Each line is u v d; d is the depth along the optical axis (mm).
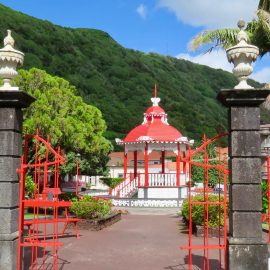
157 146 26688
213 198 13805
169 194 26109
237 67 7105
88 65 78938
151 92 78375
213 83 107812
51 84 20953
